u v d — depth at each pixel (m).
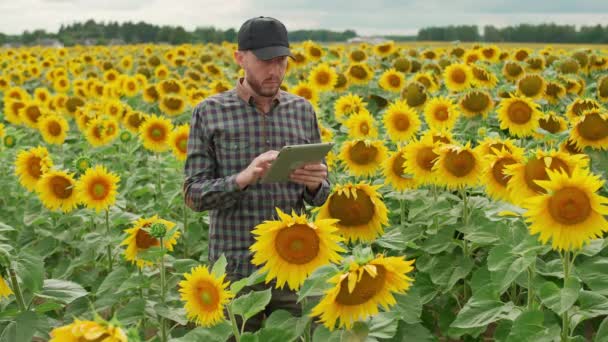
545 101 8.25
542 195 3.13
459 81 9.23
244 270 4.02
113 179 5.03
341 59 15.46
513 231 3.67
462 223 4.80
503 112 6.33
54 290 3.57
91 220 5.72
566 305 3.05
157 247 3.98
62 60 22.28
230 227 4.04
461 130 7.66
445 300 4.86
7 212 7.01
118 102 9.96
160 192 7.04
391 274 2.65
